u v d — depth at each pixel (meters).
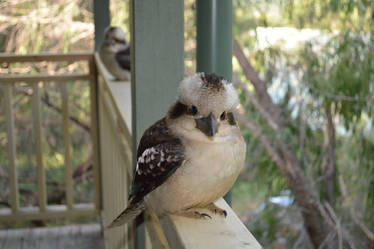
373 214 4.84
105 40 4.26
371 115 4.87
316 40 5.31
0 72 4.49
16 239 4.57
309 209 5.47
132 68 2.01
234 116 1.77
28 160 7.00
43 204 4.76
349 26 4.96
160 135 1.75
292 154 5.60
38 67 6.23
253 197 6.64
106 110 3.78
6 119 4.46
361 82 4.76
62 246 4.45
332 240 5.02
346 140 5.55
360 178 4.95
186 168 1.62
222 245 1.45
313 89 5.12
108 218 4.04
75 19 6.27
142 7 1.90
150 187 1.72
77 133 7.22
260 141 5.82
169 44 1.95
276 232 5.66
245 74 5.89
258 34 5.41
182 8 1.93
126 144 2.77
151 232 1.97
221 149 1.63
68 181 4.77
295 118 5.75
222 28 2.19
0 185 6.88
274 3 5.54
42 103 6.90
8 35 6.11
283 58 5.64
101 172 4.82
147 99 1.99
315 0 5.25
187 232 1.54
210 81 1.71
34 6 6.14
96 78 4.65
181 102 1.75
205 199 1.68
